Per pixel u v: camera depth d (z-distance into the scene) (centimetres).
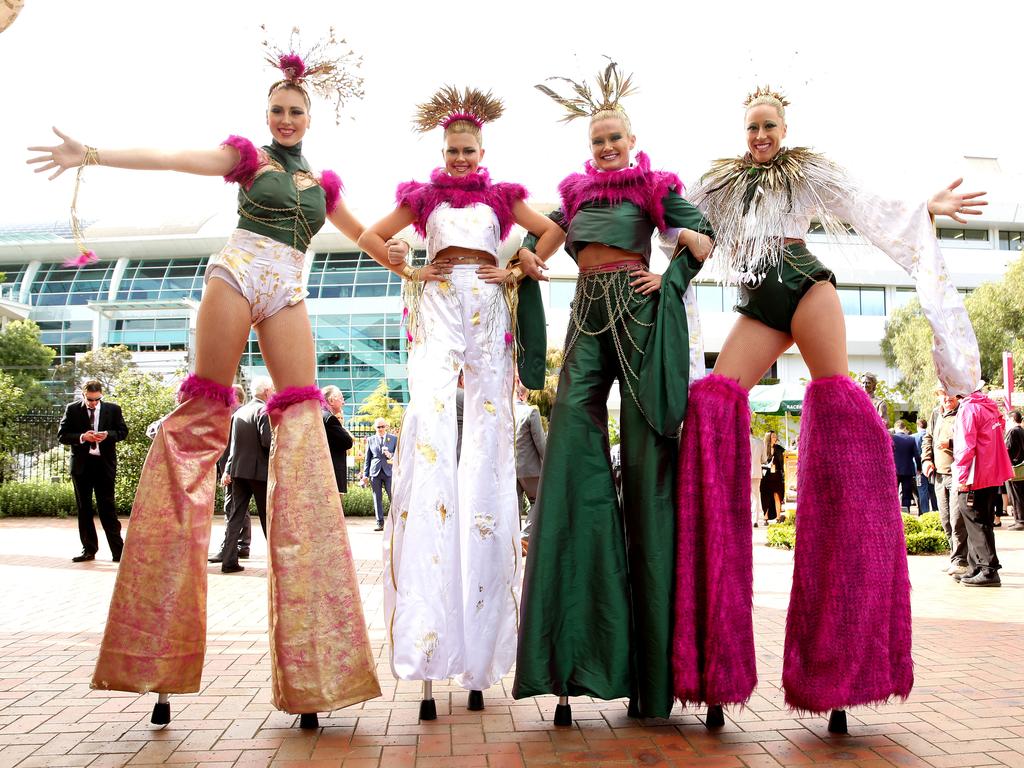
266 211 307
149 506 288
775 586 720
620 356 318
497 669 326
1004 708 325
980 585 719
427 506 309
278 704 288
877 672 282
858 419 295
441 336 329
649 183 327
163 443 292
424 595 302
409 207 342
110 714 309
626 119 342
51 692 340
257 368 4412
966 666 402
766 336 321
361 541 1139
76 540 1139
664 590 297
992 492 726
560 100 351
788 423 2123
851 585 285
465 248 333
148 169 289
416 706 329
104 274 5219
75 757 260
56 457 1752
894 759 264
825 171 319
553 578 304
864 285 3909
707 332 3241
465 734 290
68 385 3384
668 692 292
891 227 312
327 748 271
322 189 326
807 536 296
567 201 345
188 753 265
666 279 317
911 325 3372
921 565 882
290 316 312
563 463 313
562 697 302
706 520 298
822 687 283
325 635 289
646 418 307
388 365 4525
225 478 809
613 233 323
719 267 336
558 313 2978
